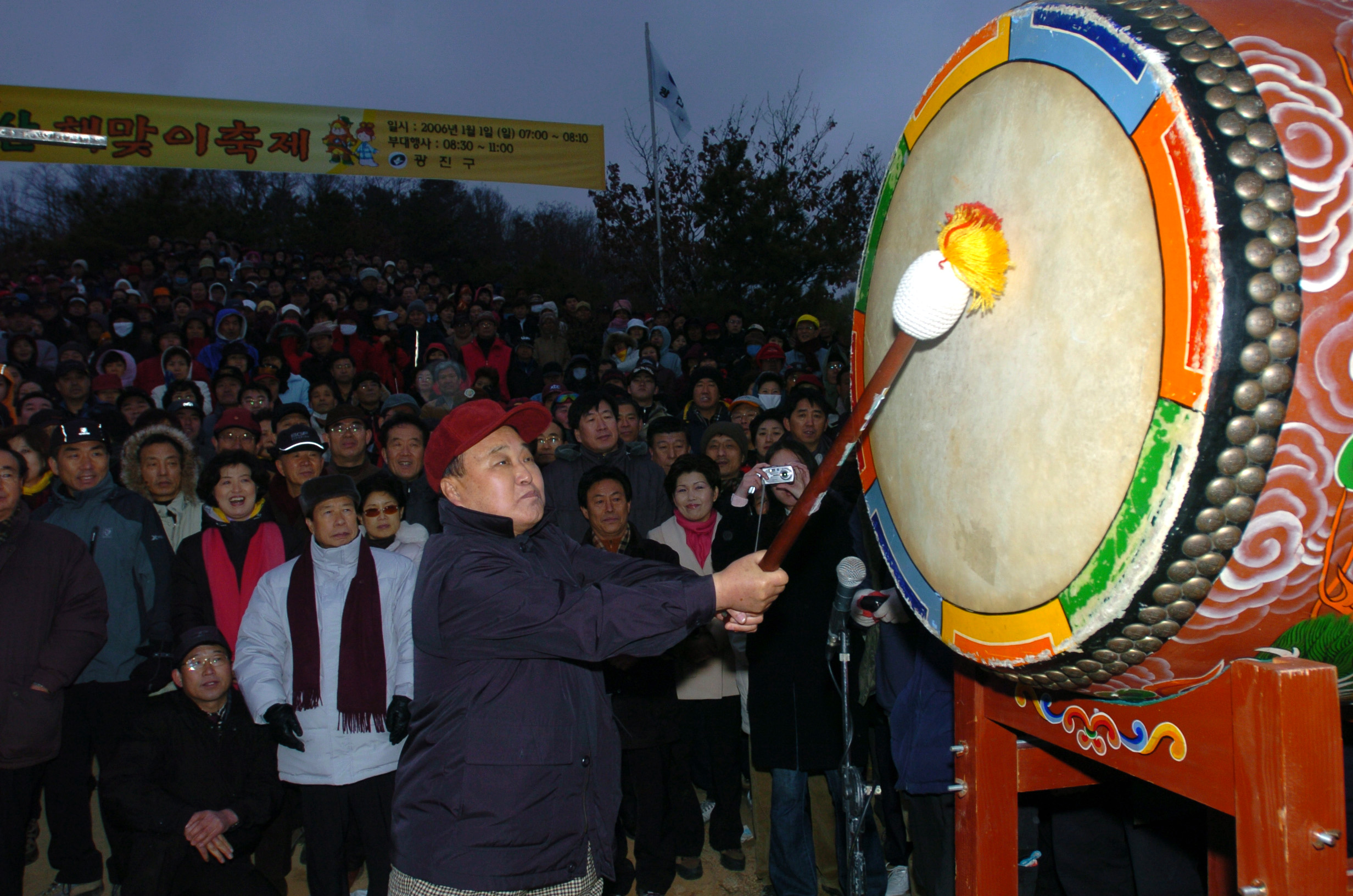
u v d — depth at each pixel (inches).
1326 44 45.9
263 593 122.5
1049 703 64.2
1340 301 42.7
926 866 107.0
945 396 58.6
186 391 242.8
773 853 118.2
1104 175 46.6
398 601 121.6
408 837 69.0
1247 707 47.8
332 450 172.7
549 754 68.7
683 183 625.3
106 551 142.2
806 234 572.4
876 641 113.4
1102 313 46.1
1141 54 45.1
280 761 119.5
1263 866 47.1
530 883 67.6
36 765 124.3
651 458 183.5
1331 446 43.4
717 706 139.7
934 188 61.3
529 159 456.4
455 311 447.8
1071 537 48.4
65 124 395.2
